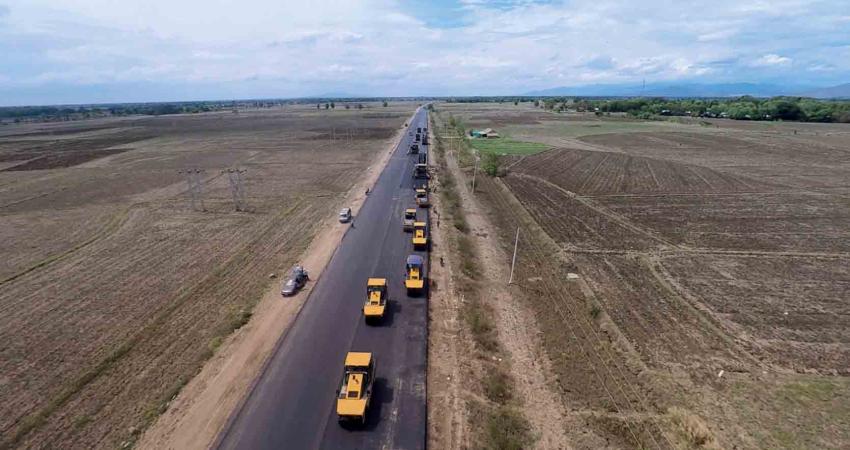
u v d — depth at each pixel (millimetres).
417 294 34625
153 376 25188
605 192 70312
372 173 82438
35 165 94812
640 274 39844
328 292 35062
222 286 36281
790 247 46594
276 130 165500
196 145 125438
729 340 29438
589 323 31500
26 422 21812
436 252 43625
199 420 21922
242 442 20625
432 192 68312
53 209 60094
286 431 21250
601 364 26828
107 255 43500
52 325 30812
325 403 23094
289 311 32062
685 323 31609
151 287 36438
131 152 113125
